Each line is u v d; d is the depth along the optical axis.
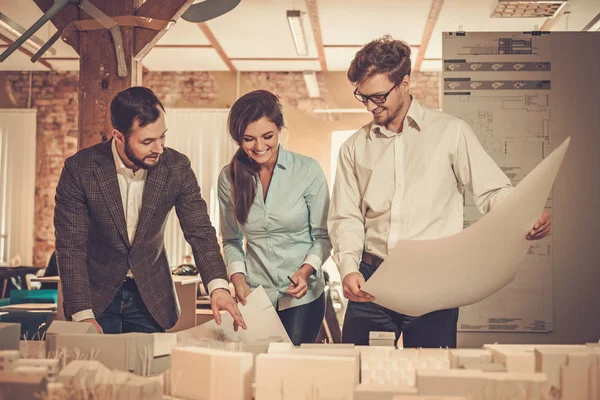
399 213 1.85
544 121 3.64
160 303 2.08
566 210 3.65
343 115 8.35
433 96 8.37
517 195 1.33
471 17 6.26
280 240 2.24
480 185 1.81
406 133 1.88
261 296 1.79
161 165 1.99
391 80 1.78
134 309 2.10
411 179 1.85
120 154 1.96
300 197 2.21
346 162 1.99
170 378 1.16
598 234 3.63
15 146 8.63
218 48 7.44
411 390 1.06
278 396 1.08
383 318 1.90
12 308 4.55
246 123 2.02
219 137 8.41
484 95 3.65
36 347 1.51
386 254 1.86
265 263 2.25
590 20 6.25
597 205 3.63
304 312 2.22
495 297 3.67
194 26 6.60
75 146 8.62
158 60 7.99
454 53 3.67
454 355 1.24
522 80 3.64
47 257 8.54
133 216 2.03
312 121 8.38
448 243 1.39
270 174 2.22
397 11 6.14
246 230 2.25
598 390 1.09
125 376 1.15
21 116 8.63
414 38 6.97
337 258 1.89
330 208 2.02
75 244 1.94
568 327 3.64
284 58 7.82
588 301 3.63
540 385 1.03
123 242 2.00
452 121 1.87
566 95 3.63
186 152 8.43
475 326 3.67
